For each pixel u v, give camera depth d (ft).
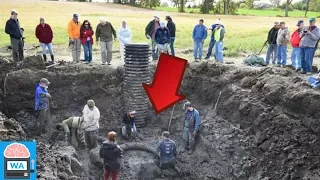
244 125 45.27
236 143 44.34
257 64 55.16
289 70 47.70
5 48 68.39
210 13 167.84
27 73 50.75
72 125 46.19
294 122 39.93
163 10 179.52
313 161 36.96
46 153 37.47
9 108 50.16
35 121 49.73
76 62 56.08
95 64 55.52
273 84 44.09
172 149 45.65
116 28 94.84
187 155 48.26
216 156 45.27
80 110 52.85
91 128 45.93
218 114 49.16
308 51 47.14
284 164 38.45
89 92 53.31
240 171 42.06
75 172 41.55
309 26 47.21
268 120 41.98
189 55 66.08
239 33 94.58
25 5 154.20
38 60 53.11
